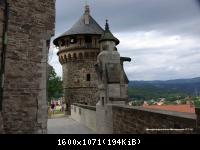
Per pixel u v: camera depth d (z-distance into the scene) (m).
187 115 5.20
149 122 6.62
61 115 33.91
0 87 6.98
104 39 14.08
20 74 7.60
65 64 35.84
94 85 34.16
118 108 10.32
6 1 7.25
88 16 37.06
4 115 7.14
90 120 18.62
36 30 8.15
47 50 8.40
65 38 35.12
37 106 7.91
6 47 7.23
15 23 7.58
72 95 34.50
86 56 34.28
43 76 8.14
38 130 7.83
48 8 8.56
